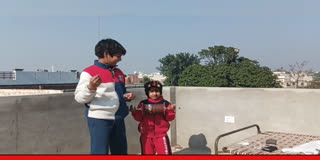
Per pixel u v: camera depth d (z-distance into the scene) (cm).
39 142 334
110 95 256
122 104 270
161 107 315
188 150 514
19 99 313
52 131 350
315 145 289
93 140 255
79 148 388
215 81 4522
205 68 4866
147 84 332
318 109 402
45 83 3609
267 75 4306
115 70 274
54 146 352
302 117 417
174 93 548
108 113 254
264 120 453
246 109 471
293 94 426
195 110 527
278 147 288
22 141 315
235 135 482
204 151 505
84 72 253
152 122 320
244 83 4356
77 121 386
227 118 490
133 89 484
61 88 3744
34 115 329
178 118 550
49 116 347
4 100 299
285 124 433
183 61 7631
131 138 478
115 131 270
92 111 253
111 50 256
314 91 407
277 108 441
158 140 317
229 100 489
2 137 296
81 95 243
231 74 4544
